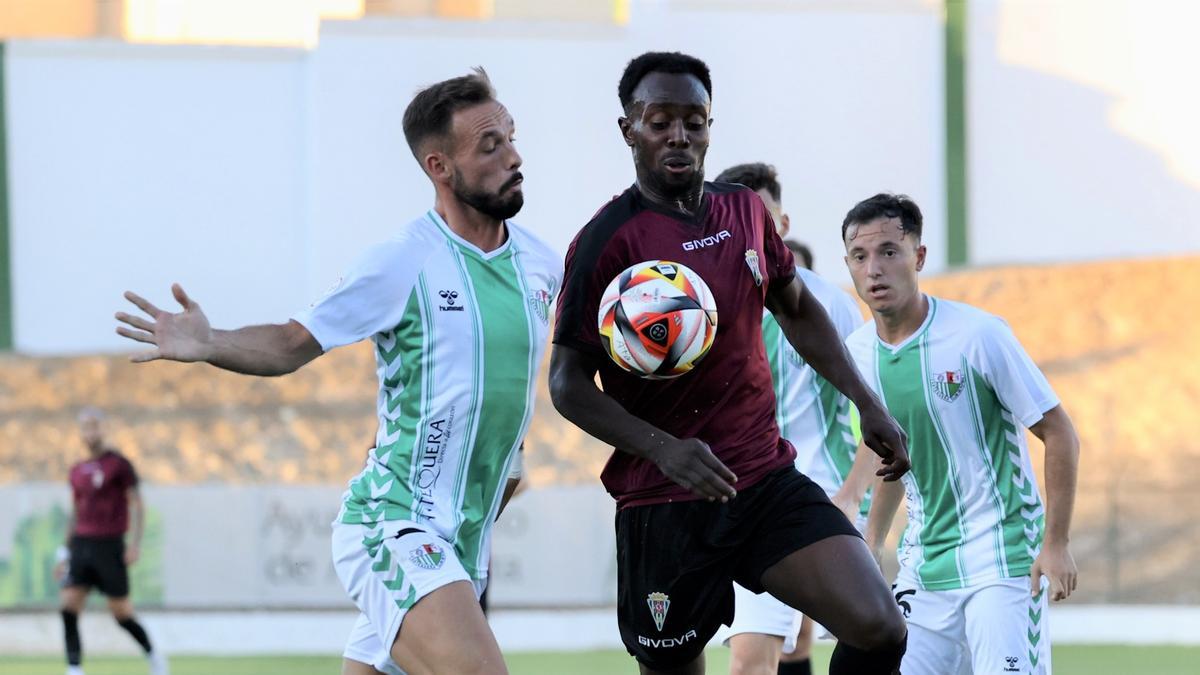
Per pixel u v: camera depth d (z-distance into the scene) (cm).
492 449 1518
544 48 5188
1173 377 5431
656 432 1368
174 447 5475
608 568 4666
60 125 5259
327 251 5216
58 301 5284
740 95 5181
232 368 1382
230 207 5300
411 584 1435
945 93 5241
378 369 1539
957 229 5275
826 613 1412
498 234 1546
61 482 5422
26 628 4556
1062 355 5503
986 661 1836
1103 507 4988
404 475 1490
